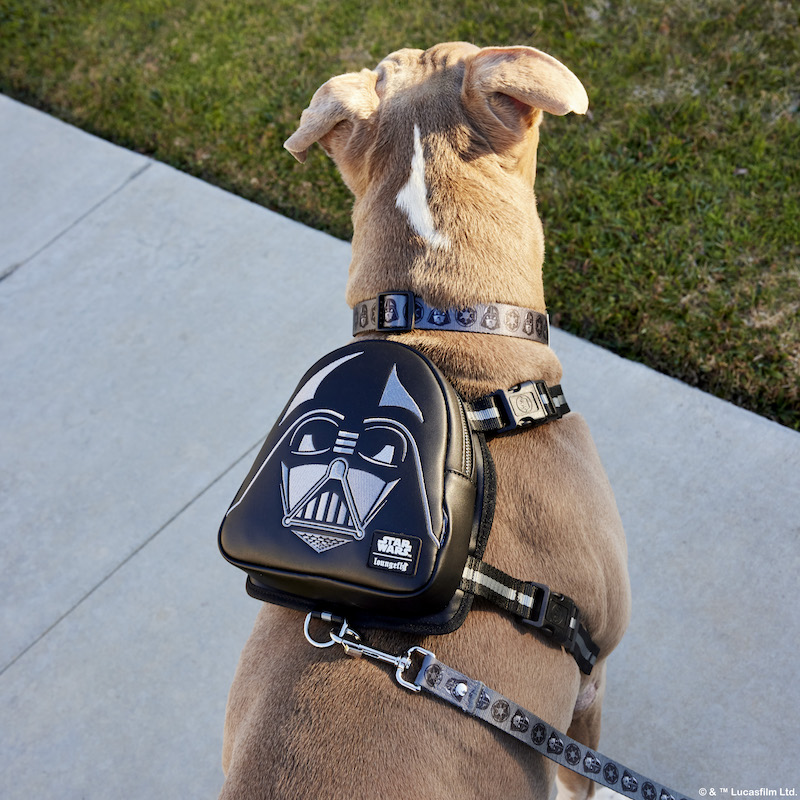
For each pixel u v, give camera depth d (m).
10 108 2.02
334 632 0.68
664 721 1.04
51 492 1.37
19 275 1.68
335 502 0.63
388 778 0.62
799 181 1.45
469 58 0.85
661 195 1.48
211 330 1.51
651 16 1.72
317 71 1.85
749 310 1.33
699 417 1.24
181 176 1.77
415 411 0.65
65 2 2.26
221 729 1.11
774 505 1.15
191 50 2.02
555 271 1.45
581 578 0.72
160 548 1.28
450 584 0.63
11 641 1.22
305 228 1.62
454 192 0.80
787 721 1.01
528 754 0.69
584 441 0.81
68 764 1.11
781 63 1.60
